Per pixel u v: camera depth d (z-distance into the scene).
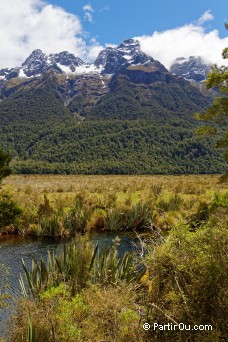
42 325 5.08
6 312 7.64
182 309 3.80
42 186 37.84
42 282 8.10
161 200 23.53
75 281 7.61
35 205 23.34
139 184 39.34
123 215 20.83
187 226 4.38
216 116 20.41
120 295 5.24
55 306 5.66
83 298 6.12
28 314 5.23
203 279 3.82
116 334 4.61
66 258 8.69
